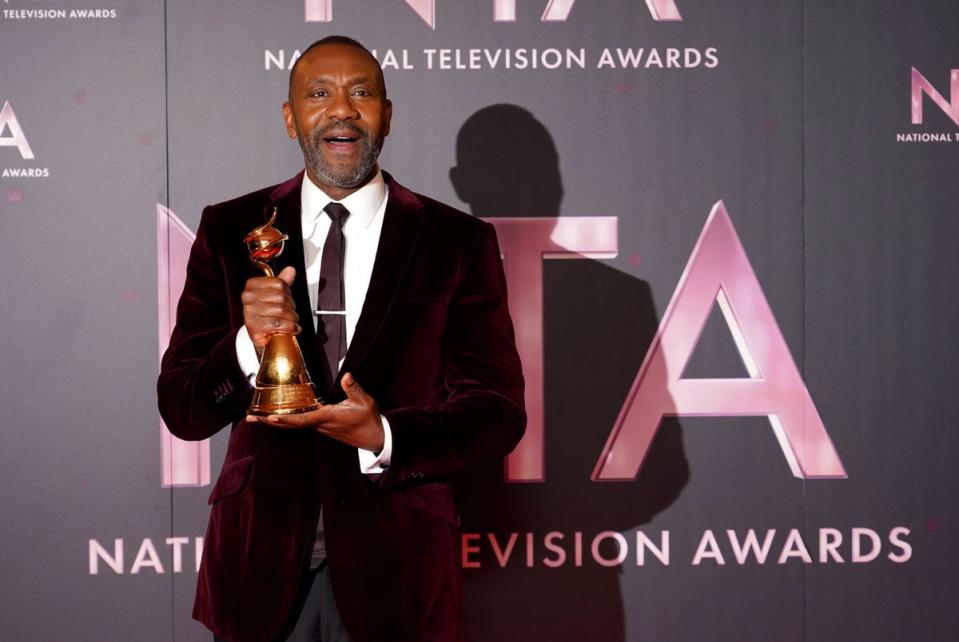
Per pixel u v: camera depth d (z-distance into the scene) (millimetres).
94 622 2633
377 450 1713
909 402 2734
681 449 2715
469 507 2689
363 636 1749
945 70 2719
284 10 2625
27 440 2607
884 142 2715
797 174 2709
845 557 2736
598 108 2680
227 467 1871
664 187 2691
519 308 2680
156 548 2643
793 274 2715
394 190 1955
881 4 2709
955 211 2725
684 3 2684
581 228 2686
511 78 2664
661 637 2723
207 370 1757
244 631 1771
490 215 2674
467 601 2697
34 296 2604
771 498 2727
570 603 2707
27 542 2615
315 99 1876
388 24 2641
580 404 2697
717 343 2713
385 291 1844
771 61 2699
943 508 2742
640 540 2715
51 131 2598
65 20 2596
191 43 2613
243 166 2629
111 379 2621
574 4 2668
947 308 2734
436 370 1877
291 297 1721
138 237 2619
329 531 1766
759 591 2734
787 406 2719
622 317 2697
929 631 2750
